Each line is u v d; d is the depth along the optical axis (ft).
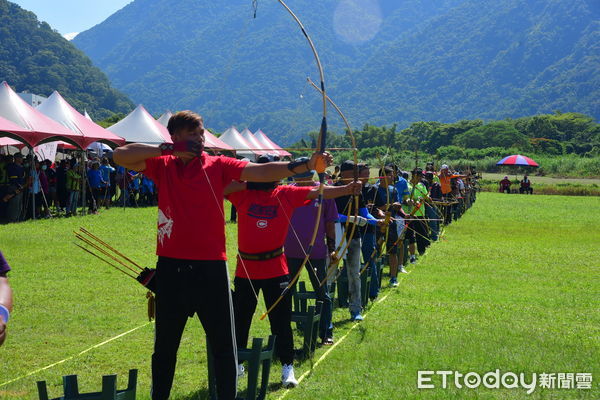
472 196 109.91
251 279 17.19
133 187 79.61
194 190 12.21
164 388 13.12
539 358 20.04
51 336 22.62
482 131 447.42
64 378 12.93
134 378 13.52
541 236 61.93
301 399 16.24
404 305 28.50
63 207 68.08
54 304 27.61
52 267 36.91
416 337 22.65
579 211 101.45
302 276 35.76
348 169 24.17
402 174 43.60
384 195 32.50
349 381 17.72
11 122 58.23
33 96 195.72
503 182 173.06
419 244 46.21
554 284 35.35
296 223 21.03
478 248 51.26
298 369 19.01
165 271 12.46
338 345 21.59
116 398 12.98
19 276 33.86
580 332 23.88
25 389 16.74
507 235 62.34
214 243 12.41
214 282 12.37
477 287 33.68
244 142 113.70
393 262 33.65
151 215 70.03
